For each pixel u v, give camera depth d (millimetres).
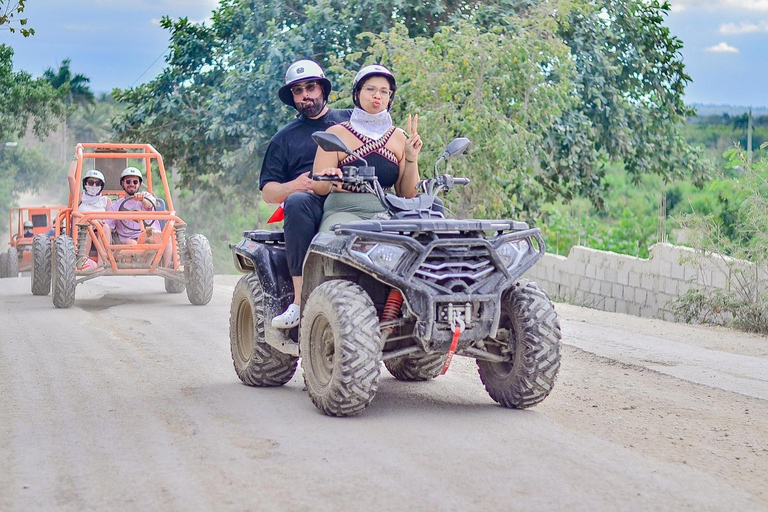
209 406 6375
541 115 17938
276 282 6848
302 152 7367
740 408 6742
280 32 22156
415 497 4371
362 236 5676
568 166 22094
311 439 5406
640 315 14953
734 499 4469
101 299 14203
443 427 5742
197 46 24859
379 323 5957
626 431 5930
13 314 12125
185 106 24750
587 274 16578
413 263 5680
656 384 7656
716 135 45125
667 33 23859
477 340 5898
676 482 4699
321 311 5957
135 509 4246
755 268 12203
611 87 22281
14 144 42750
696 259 13078
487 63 16781
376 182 6195
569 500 4352
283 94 7457
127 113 25672
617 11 23453
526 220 23219
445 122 16578
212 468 4844
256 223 38188
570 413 6430
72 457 5082
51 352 8820
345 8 22016
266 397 6703
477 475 4711
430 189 6516
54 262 13008
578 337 10367
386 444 5301
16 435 5570
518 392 6184
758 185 12758
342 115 7551
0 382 7266
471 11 22156
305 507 4242
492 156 16828
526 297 6141
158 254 13500
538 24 17734
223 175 26625
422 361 7297
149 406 6395
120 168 15438
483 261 5926
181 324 11047
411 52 16953
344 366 5723
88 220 13172
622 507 4285
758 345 10328
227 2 25062
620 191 42875
